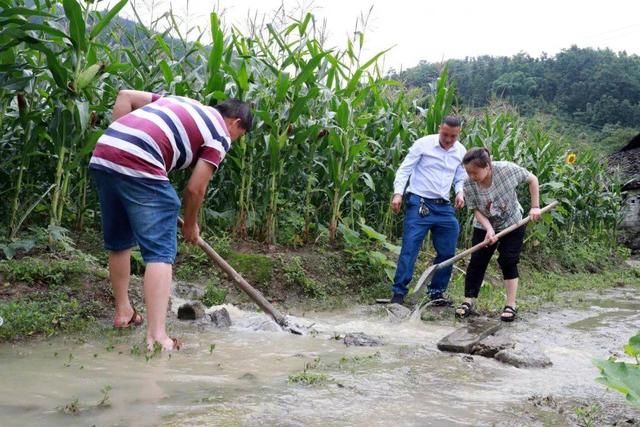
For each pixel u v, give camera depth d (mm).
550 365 3248
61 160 4469
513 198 5090
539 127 10867
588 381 2945
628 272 10930
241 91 5355
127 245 3488
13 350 3020
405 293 5379
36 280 3934
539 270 9023
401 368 2992
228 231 5949
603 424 2256
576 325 4773
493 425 2178
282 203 6043
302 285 5375
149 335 3145
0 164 4602
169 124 3146
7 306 3459
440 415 2260
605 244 13141
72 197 5340
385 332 4191
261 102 5543
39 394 2312
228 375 2691
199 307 3992
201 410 2160
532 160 9398
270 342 3498
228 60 5309
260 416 2123
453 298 5785
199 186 3223
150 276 3121
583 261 10469
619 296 7164
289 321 4016
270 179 5766
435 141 5496
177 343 3205
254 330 3826
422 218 5402
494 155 8250
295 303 5160
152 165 3105
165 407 2188
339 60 6129
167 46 5238
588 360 3449
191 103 3279
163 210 3150
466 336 3764
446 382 2777
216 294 4777
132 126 3133
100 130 4363
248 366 2889
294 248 6031
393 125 7000
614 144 41469
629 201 19719
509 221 5047
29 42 3961
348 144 6008
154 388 2430
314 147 5816
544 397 2574
